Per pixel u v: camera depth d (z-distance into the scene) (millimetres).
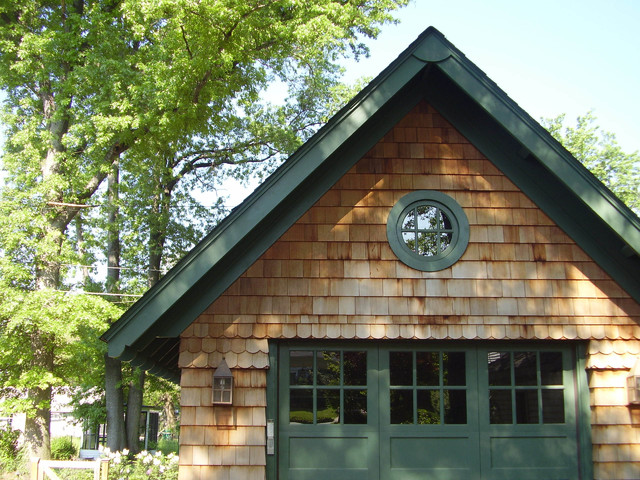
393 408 7051
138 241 23797
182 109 16594
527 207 7336
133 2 15430
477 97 6773
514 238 7250
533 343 7195
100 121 15688
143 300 6445
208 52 15789
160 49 16375
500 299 7105
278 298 7059
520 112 6723
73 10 17672
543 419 7082
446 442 6965
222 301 7043
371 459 6895
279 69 22875
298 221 7238
